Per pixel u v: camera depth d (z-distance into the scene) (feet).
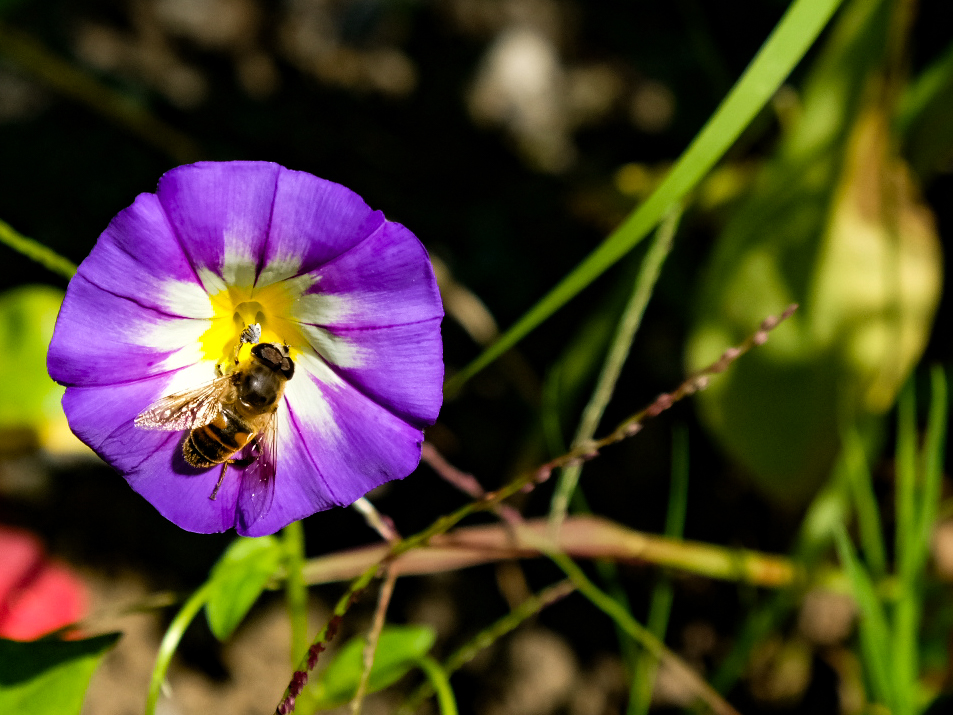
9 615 0.62
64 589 0.64
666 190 0.44
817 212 0.59
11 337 0.56
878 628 0.52
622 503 0.71
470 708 0.66
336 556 0.54
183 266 0.42
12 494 0.65
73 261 0.71
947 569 0.67
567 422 0.72
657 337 0.74
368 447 0.42
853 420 0.61
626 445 0.72
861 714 0.57
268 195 0.41
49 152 0.74
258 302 0.44
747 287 0.61
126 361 0.42
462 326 0.73
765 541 0.70
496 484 0.70
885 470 0.71
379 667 0.50
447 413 0.72
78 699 0.43
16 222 0.71
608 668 0.67
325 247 0.41
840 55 0.59
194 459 0.42
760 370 0.61
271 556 0.47
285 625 0.65
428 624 0.67
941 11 0.76
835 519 0.61
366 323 0.42
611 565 0.62
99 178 0.74
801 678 0.67
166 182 0.40
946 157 0.63
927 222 0.60
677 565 0.60
